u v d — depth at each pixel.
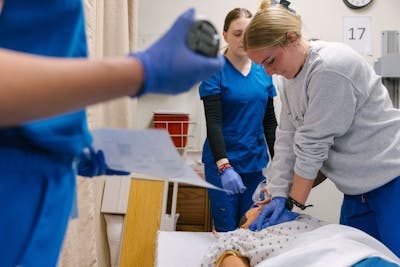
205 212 2.66
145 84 0.41
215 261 1.33
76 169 0.60
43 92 0.35
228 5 3.01
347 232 1.27
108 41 2.28
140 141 0.56
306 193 1.50
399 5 2.99
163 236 1.73
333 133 1.40
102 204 2.36
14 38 0.45
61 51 0.49
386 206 1.44
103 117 2.19
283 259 1.13
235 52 2.13
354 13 3.00
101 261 2.34
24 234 0.43
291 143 1.64
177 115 2.74
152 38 3.03
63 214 0.51
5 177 0.41
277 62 1.39
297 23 1.37
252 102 2.18
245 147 2.19
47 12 0.46
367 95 1.40
